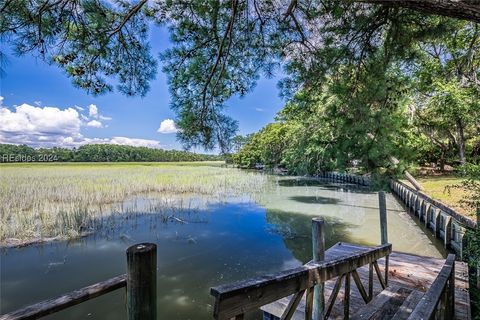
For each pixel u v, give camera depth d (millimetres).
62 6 2879
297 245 6473
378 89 3836
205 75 4176
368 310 2486
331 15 3363
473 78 11312
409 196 10133
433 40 3521
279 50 3895
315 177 22672
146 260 937
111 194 11594
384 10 3262
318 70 3877
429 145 14633
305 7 3449
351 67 3869
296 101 4426
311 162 13125
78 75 3424
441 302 1893
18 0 2557
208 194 13461
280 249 6207
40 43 2814
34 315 1096
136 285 927
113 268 5172
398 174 4617
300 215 9586
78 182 15039
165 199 11750
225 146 4449
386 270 3145
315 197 13297
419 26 3387
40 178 17219
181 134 4301
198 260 5531
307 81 4012
